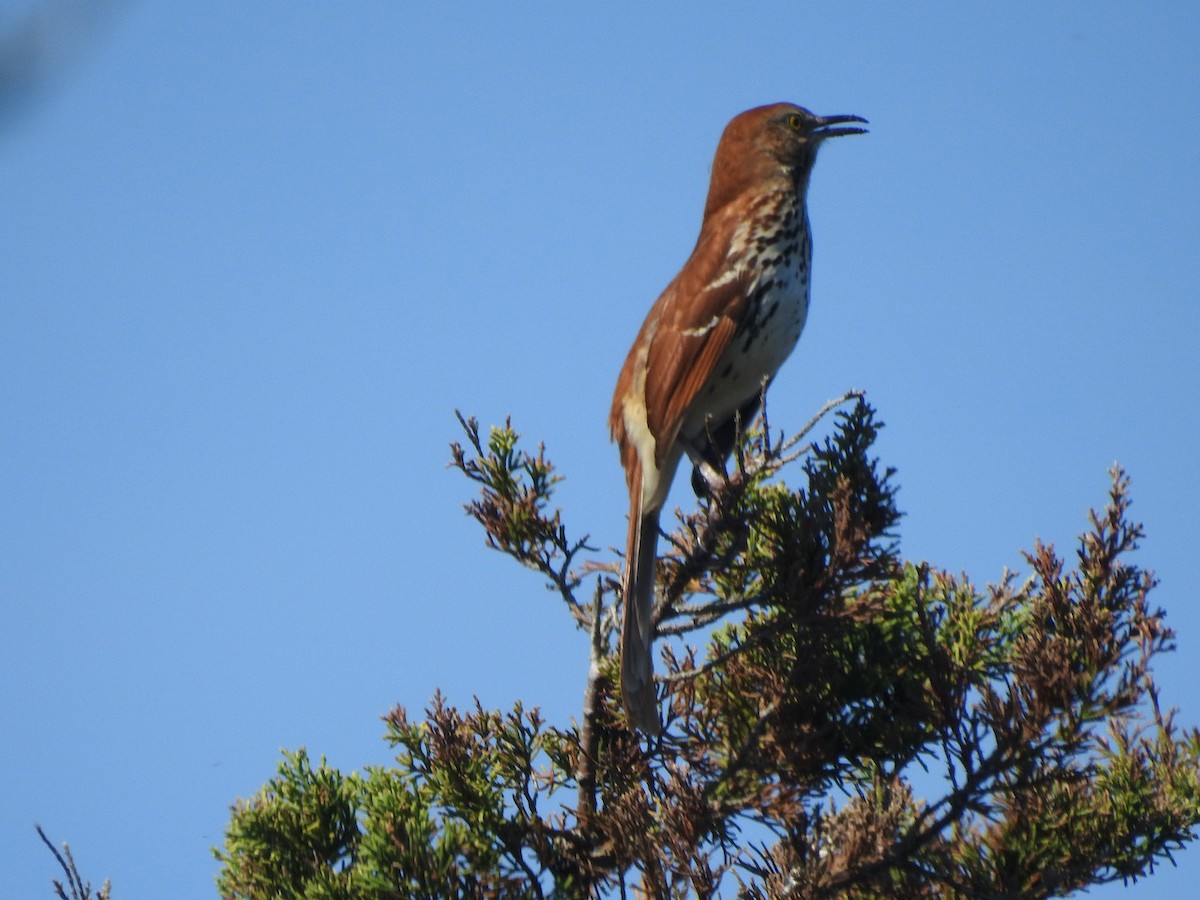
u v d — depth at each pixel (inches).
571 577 450.3
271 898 434.9
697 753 433.1
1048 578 406.6
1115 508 408.5
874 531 414.9
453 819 421.1
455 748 420.8
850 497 408.5
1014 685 389.4
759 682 431.5
